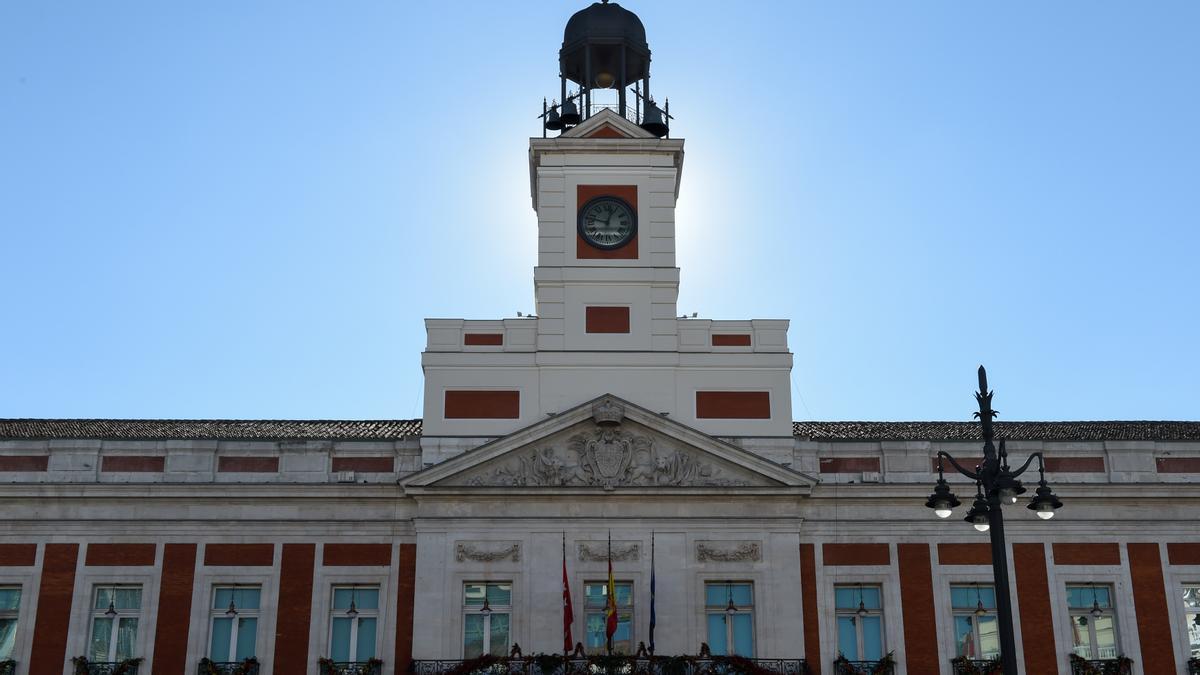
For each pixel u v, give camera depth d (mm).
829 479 36562
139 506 35875
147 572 35375
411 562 35625
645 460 35906
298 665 34688
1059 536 36250
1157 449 37062
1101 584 36031
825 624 35219
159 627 34906
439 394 37031
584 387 37250
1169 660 35219
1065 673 35000
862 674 34531
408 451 36625
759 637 34688
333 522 35938
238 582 35438
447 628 34562
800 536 35969
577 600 34875
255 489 35812
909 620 35406
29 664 34438
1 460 36156
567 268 38469
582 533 35438
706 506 35719
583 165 40000
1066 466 36938
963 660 34688
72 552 35469
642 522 35562
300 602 35250
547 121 42031
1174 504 36562
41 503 35781
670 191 39781
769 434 36812
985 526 24031
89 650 34812
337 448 36688
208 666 34156
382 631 35000
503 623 34906
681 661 33219
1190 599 35844
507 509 35594
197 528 35781
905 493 36219
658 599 34906
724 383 37344
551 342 37656
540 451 35906
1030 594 35719
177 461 36312
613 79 42938
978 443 36812
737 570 35281
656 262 38781
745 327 38000
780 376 37469
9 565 35281
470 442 36500
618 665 32875
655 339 37844
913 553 36000
